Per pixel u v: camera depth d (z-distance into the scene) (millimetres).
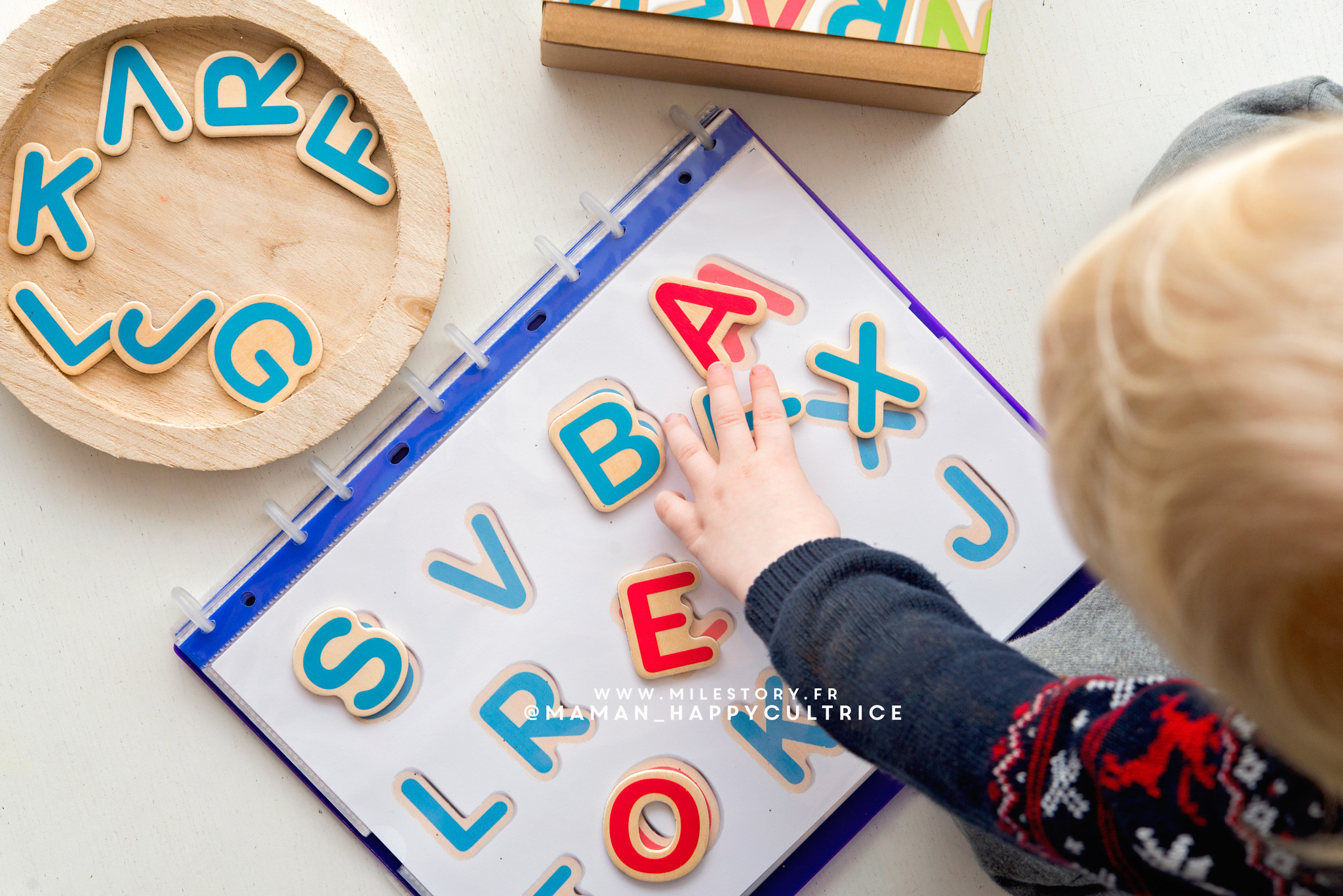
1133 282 244
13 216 515
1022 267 592
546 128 571
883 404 571
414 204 525
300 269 539
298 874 574
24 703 558
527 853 563
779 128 582
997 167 590
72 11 497
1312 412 202
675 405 567
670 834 566
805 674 402
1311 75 590
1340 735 218
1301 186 229
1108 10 587
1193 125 538
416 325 530
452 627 562
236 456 523
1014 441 573
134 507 561
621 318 565
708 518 510
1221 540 218
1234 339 215
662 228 565
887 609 391
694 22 515
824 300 571
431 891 562
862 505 571
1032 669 354
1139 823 289
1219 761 274
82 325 527
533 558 564
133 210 528
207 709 569
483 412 561
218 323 531
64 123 520
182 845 568
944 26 520
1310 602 209
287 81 527
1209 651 236
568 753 563
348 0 557
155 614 564
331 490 566
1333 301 208
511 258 573
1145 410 233
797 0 515
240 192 534
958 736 343
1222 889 284
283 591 554
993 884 589
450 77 565
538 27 567
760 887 580
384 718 560
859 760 568
